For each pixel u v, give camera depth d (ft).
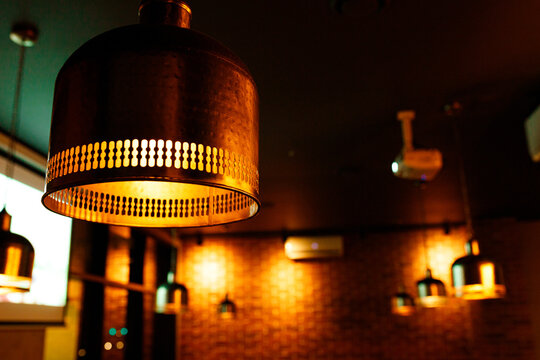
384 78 10.05
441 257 24.70
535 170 16.56
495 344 23.35
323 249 24.68
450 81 10.24
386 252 25.21
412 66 9.63
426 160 11.24
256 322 25.09
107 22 7.97
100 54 3.06
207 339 25.08
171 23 3.49
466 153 14.70
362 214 22.24
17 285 6.70
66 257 14.25
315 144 13.46
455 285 10.65
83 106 3.03
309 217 22.66
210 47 3.20
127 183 4.02
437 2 7.72
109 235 18.51
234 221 3.86
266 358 24.57
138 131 2.93
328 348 24.39
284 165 15.15
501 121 12.28
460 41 8.82
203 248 26.40
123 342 21.88
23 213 12.51
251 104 3.41
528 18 8.18
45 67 9.29
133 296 22.27
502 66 9.70
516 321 23.47
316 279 25.34
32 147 13.17
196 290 25.80
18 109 10.98
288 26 8.26
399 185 17.58
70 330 18.24
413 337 23.99
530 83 10.37
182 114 3.00
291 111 11.42
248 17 8.00
